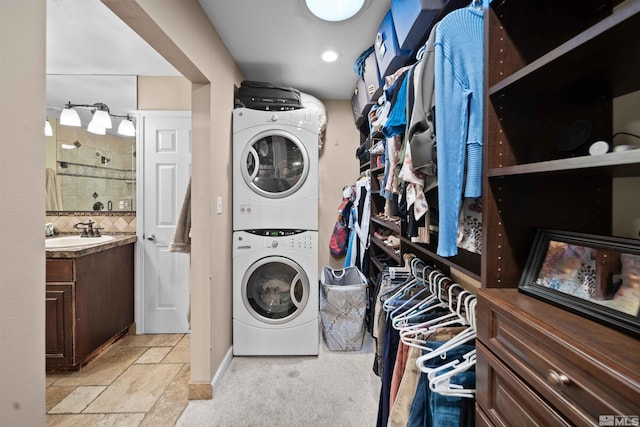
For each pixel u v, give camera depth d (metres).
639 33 0.46
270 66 2.22
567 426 0.49
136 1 0.96
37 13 0.59
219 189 1.81
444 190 0.79
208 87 1.63
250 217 2.07
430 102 0.85
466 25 0.82
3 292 0.54
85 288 1.96
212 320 1.71
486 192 0.76
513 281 0.77
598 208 0.74
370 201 2.50
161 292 2.48
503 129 0.76
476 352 0.77
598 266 0.60
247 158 2.05
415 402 0.92
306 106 2.64
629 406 0.40
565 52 0.54
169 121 2.40
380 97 1.92
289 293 2.16
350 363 2.01
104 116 2.36
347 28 1.72
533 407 0.56
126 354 2.15
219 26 1.69
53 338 1.87
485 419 0.72
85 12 1.51
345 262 2.90
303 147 2.06
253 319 2.08
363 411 1.54
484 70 0.76
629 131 0.68
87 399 1.65
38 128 0.59
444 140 0.79
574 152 0.72
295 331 2.09
